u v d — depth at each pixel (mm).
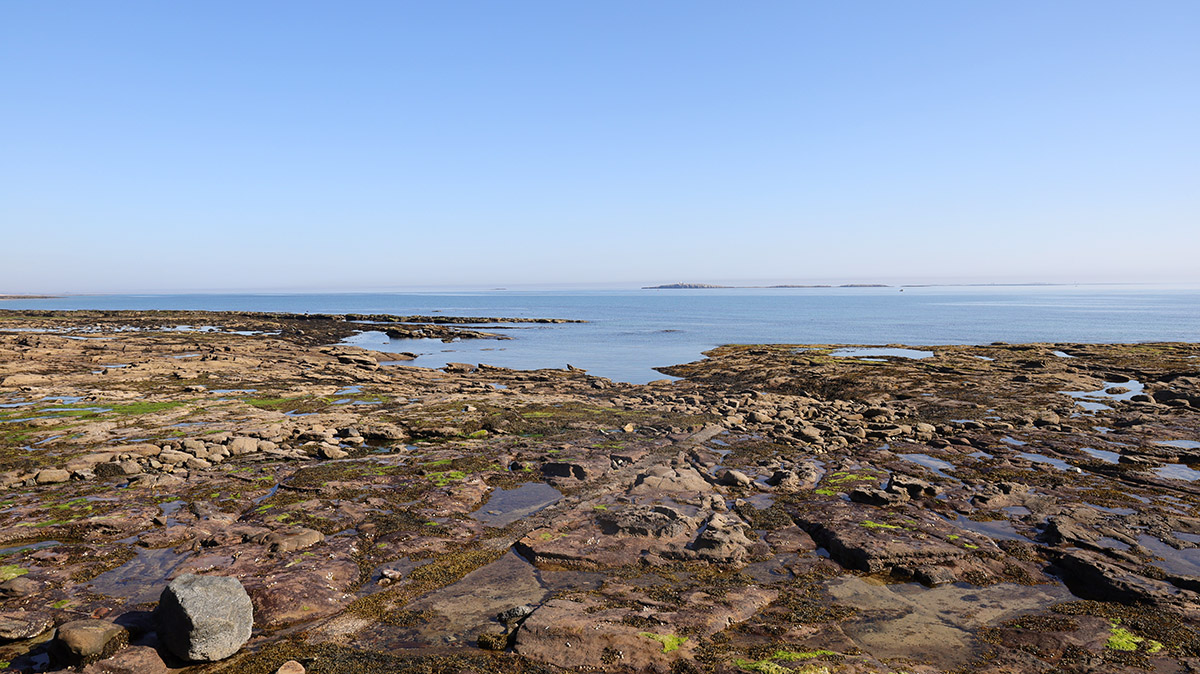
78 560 14273
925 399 40375
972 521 17641
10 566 13812
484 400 38562
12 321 104125
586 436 28875
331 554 14836
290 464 23188
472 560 14906
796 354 67750
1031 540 16172
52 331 88312
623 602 12453
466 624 11914
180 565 14094
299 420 30594
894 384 45438
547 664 10484
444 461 23531
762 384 49625
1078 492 20234
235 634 10828
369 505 18484
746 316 182500
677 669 10273
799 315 186750
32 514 17078
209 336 81250
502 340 105812
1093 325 134000
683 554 14938
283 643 11172
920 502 19094
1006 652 10945
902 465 23656
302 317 138375
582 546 15375
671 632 11273
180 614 10359
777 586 13570
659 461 24062
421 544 15734
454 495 19438
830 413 36438
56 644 10203
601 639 10938
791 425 31875
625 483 21078
